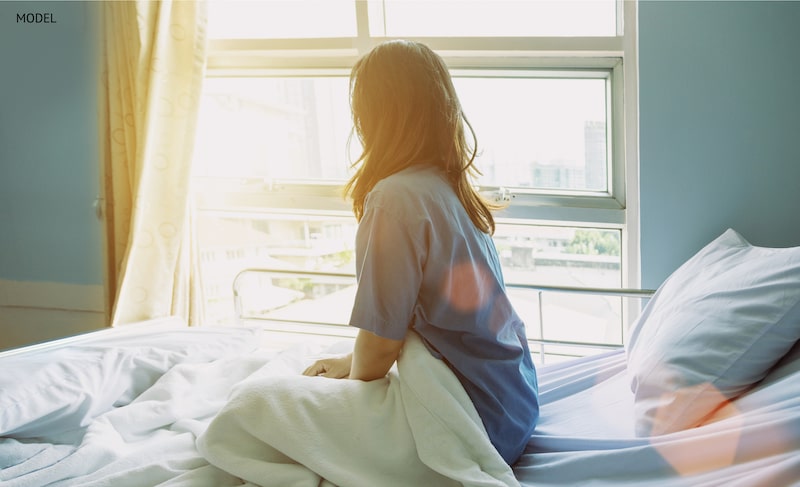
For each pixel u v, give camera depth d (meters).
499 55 1.72
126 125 1.69
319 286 2.05
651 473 0.68
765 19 1.44
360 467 0.64
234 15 1.88
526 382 0.80
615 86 1.68
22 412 0.78
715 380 0.77
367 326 0.69
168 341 1.14
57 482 0.68
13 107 1.99
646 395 0.85
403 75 0.75
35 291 2.05
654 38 1.50
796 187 1.45
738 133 1.47
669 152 1.52
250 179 1.99
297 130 1.97
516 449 0.77
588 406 0.99
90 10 1.88
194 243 1.80
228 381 1.02
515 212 1.76
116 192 1.73
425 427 0.66
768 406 0.68
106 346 1.08
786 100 1.44
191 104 1.68
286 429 0.63
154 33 1.63
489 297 0.77
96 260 1.98
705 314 0.86
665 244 1.54
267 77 1.95
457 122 0.79
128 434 0.82
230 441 0.65
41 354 1.00
